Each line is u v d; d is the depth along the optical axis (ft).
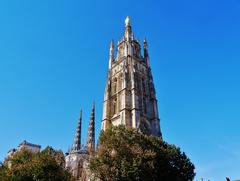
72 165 314.96
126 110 276.21
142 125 279.08
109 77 338.13
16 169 165.58
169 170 172.35
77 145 463.01
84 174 240.12
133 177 149.28
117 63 343.26
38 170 162.40
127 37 366.63
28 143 337.72
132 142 171.63
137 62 344.90
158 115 304.91
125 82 301.63
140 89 315.58
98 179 172.55
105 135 179.32
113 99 314.35
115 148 166.09
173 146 193.36
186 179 176.24
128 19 395.55
